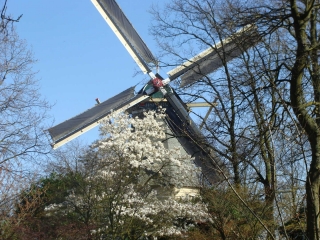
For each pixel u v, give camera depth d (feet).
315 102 38.01
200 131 68.18
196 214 61.26
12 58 58.95
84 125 77.10
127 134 65.41
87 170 60.90
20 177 56.34
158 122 69.97
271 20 40.60
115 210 57.47
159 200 65.51
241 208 47.78
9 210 55.26
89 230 55.16
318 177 35.27
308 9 38.65
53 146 74.38
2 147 56.39
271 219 43.09
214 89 60.75
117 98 78.74
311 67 40.50
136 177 63.72
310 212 34.01
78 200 58.70
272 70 40.04
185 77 76.13
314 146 36.65
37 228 56.49
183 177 65.62
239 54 59.36
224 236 51.24
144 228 60.13
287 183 38.14
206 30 65.10
